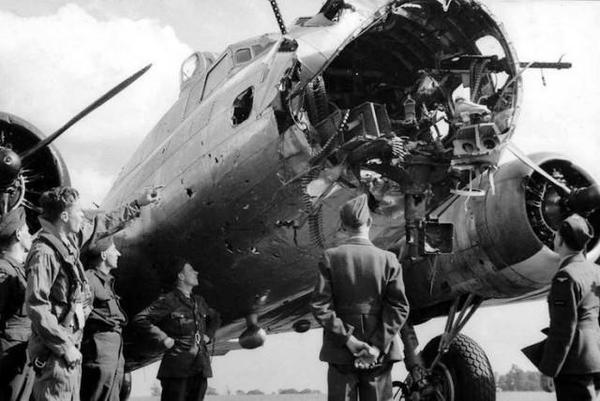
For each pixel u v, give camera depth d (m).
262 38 7.70
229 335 8.95
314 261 7.01
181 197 7.43
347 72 6.52
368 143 5.74
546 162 7.82
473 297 8.45
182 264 7.67
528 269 7.73
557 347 5.20
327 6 6.56
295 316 8.81
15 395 5.31
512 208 7.64
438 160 6.13
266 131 6.42
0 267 5.28
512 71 6.29
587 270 5.34
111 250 6.52
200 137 7.35
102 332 6.24
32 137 7.87
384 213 6.49
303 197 6.40
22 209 5.54
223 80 7.78
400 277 4.64
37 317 4.57
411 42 6.47
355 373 4.57
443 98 6.40
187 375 6.99
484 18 6.24
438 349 8.71
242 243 7.09
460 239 8.07
